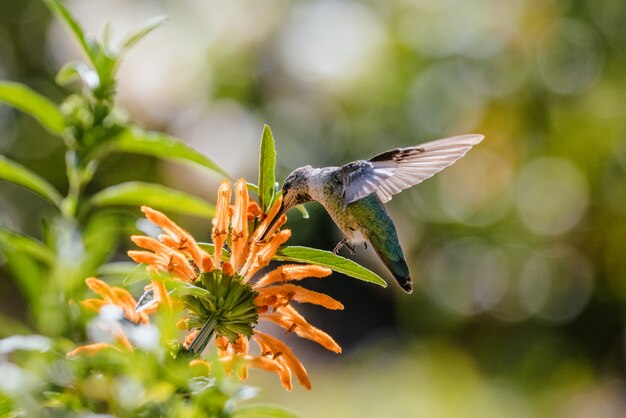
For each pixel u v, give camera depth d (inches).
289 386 135.3
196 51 556.1
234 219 138.0
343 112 596.1
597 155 570.6
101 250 181.6
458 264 582.2
